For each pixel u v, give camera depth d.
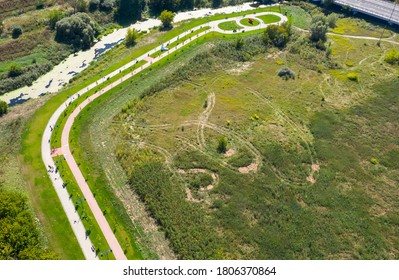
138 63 99.62
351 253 58.59
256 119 82.94
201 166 71.12
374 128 82.94
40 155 70.88
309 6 136.38
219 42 110.38
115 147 73.88
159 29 118.38
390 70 102.69
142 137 76.62
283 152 75.00
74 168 68.94
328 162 73.81
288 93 91.31
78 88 88.88
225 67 98.94
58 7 117.06
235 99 88.12
